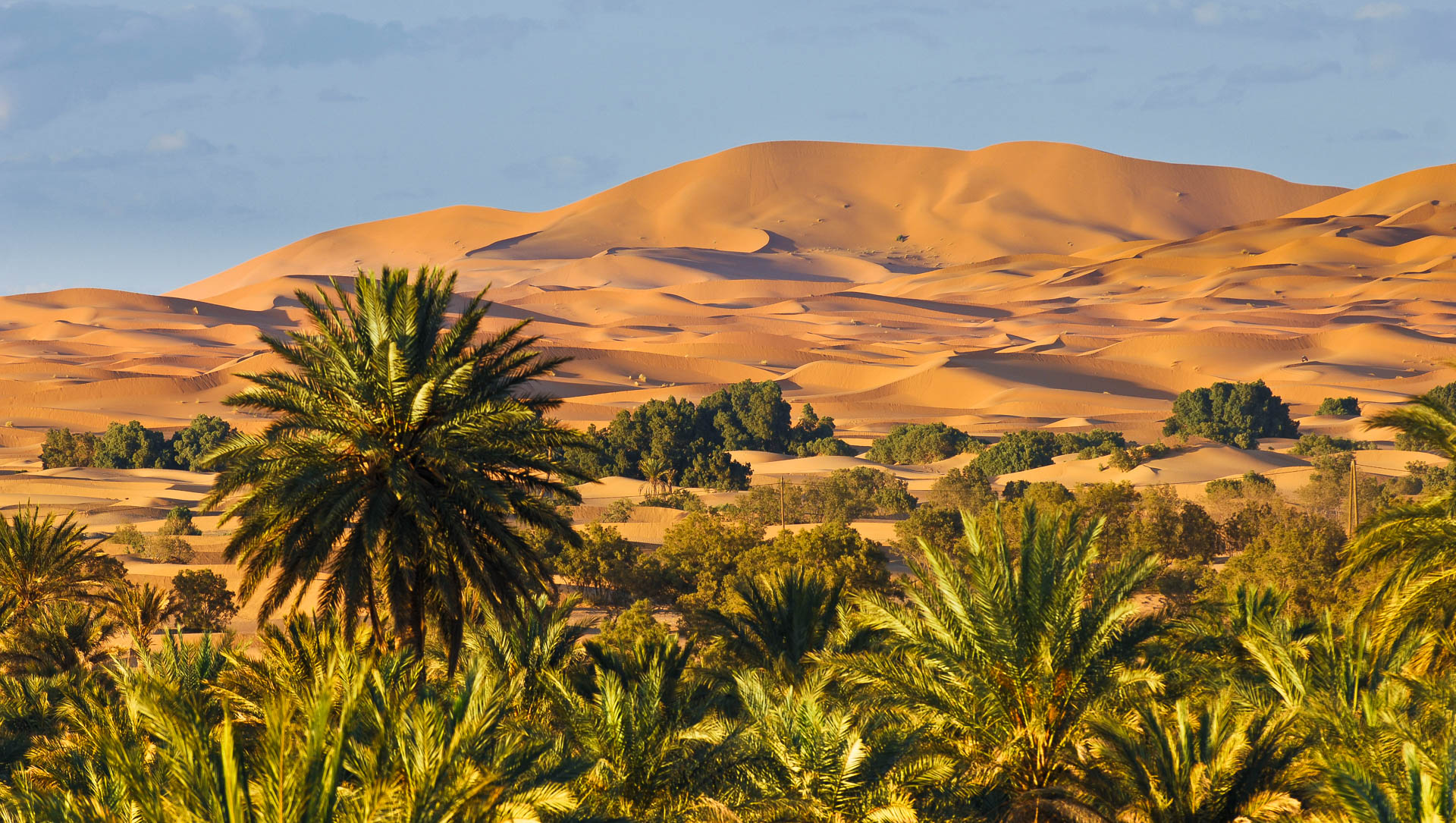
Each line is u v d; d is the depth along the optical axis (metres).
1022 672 43.94
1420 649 58.56
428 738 30.22
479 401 65.19
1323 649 53.50
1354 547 62.16
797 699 42.62
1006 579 45.12
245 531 62.03
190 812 27.19
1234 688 49.97
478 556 62.81
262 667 53.00
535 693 55.53
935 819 39.06
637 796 41.28
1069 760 43.31
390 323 65.25
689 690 51.19
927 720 45.56
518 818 32.12
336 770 27.06
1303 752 41.16
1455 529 58.22
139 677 43.41
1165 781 40.38
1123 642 47.25
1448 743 34.50
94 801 32.59
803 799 39.41
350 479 62.78
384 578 62.25
